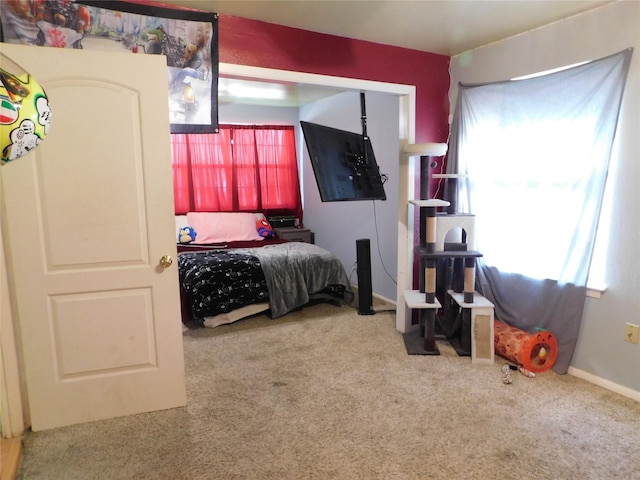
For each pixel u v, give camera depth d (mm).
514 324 3049
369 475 1804
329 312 4090
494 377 2701
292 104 5812
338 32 2902
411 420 2213
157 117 2148
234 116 5703
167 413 2303
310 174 5949
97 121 2057
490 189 3150
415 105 3363
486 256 3223
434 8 2498
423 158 3096
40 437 2086
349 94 4859
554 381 2645
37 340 2092
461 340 3102
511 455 1931
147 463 1893
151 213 2199
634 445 2010
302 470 1838
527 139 2871
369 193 3523
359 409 2324
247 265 3844
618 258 2475
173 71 2432
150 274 2238
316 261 4148
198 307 3578
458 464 1871
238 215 5492
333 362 2941
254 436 2086
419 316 3408
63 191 2045
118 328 2217
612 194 2488
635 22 2322
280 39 2760
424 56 3359
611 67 2404
